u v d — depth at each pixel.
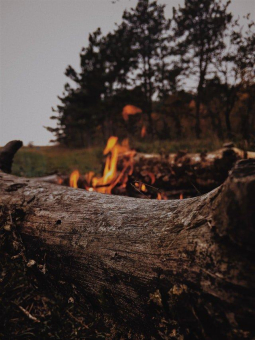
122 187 3.59
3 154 2.37
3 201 1.46
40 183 1.61
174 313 0.78
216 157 3.44
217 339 0.68
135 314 0.92
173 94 17.11
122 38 19.33
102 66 20.22
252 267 0.64
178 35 14.35
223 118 12.47
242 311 0.63
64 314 1.41
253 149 3.76
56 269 1.17
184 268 0.77
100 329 1.24
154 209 1.04
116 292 0.96
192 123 16.70
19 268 1.47
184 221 0.86
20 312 1.44
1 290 1.42
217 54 9.37
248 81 6.49
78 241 1.09
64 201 1.32
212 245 0.72
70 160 10.67
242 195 0.61
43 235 1.22
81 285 1.10
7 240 1.36
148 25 17.91
